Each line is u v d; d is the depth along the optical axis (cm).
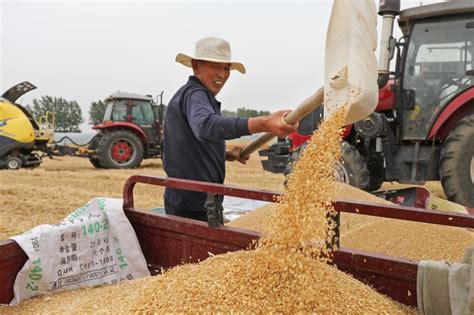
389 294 214
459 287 181
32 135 1127
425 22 584
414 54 588
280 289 181
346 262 222
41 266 243
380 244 323
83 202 698
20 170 1068
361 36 170
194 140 289
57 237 251
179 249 270
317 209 179
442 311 190
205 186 249
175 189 297
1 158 1099
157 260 280
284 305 176
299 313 173
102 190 824
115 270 271
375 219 364
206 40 290
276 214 192
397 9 546
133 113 1330
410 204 445
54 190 787
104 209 273
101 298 228
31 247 241
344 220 371
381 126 577
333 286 188
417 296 197
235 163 1552
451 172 549
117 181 955
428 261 197
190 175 294
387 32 550
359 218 370
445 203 452
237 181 1009
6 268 235
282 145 764
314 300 178
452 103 559
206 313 173
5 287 236
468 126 540
